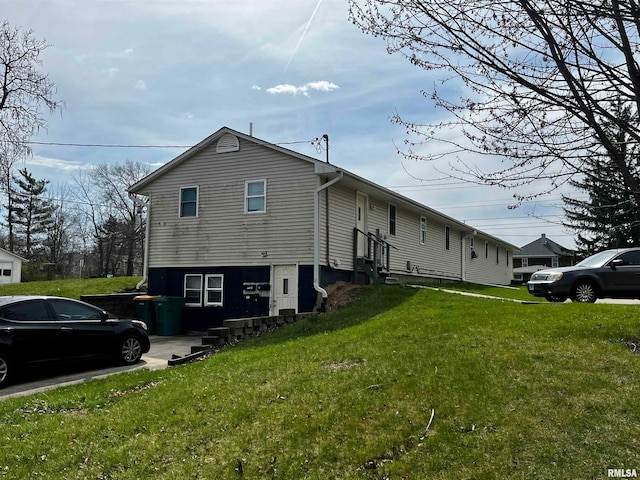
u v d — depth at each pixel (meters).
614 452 4.62
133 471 5.12
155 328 17.00
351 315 13.12
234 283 16.84
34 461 5.44
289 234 16.16
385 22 4.39
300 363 8.04
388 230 20.89
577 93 3.86
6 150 23.16
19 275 41.53
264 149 16.78
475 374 6.43
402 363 7.21
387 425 5.40
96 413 6.82
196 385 7.52
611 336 7.94
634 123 3.95
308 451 5.12
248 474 4.88
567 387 5.88
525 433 4.99
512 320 9.77
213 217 17.45
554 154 4.24
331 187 16.83
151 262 18.38
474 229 29.69
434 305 13.23
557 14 3.80
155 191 18.59
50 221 59.19
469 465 4.60
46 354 9.67
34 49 23.16
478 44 4.19
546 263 59.53
